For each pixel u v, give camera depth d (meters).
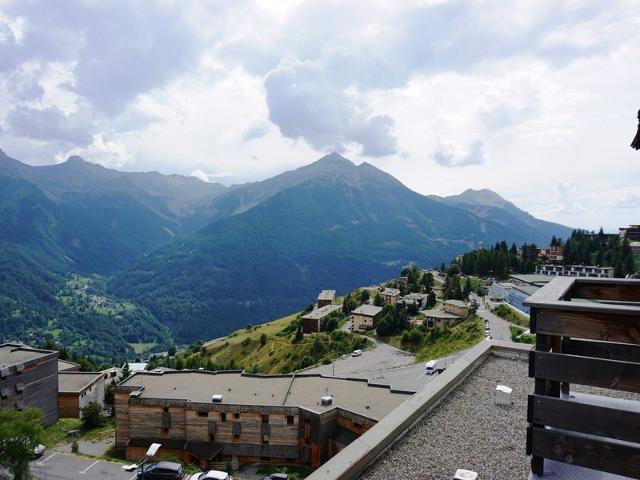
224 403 44.16
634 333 5.51
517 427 11.73
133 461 45.25
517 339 67.38
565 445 5.87
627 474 5.50
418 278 154.38
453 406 13.20
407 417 11.66
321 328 130.50
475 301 111.31
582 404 5.79
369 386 47.72
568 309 5.79
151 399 46.12
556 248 161.25
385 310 115.00
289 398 45.00
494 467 9.84
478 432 11.50
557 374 5.96
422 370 65.94
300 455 42.31
